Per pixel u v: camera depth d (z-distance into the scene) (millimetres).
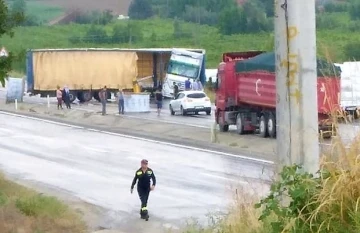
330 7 138875
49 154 86000
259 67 90062
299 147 19453
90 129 114062
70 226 49000
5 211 48469
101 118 127562
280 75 19516
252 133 96938
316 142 19500
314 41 19281
